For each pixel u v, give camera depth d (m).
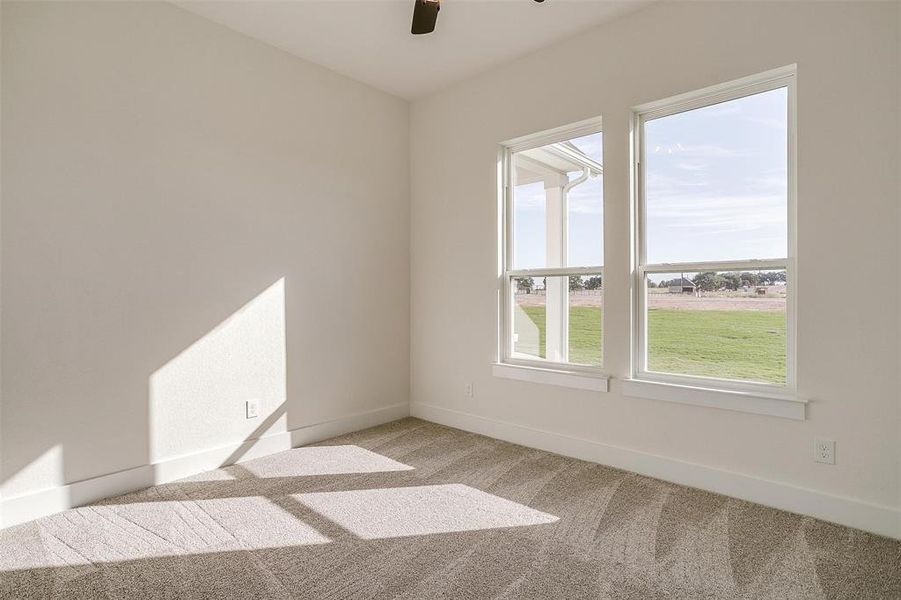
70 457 2.44
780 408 2.38
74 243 2.44
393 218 4.10
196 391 2.91
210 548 2.07
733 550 2.04
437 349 4.05
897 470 2.12
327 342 3.63
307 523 2.29
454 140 3.89
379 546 2.09
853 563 1.94
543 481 2.79
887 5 2.11
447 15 2.91
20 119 2.28
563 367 3.33
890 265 2.12
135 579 1.85
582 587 1.80
